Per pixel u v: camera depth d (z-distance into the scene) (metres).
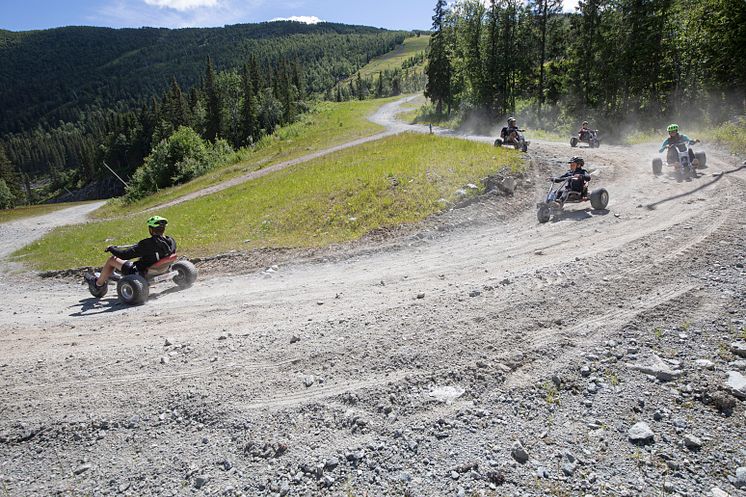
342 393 4.17
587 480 2.98
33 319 8.10
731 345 4.27
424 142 23.73
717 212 8.78
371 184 14.70
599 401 3.75
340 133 51.44
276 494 3.10
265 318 6.49
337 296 7.16
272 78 106.00
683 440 3.26
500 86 50.81
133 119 128.38
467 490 2.96
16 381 5.07
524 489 2.94
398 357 4.66
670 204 10.11
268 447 3.57
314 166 25.25
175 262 9.30
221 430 3.86
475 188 13.02
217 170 48.19
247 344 5.45
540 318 5.18
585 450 3.25
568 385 3.98
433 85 61.41
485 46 52.59
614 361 4.26
